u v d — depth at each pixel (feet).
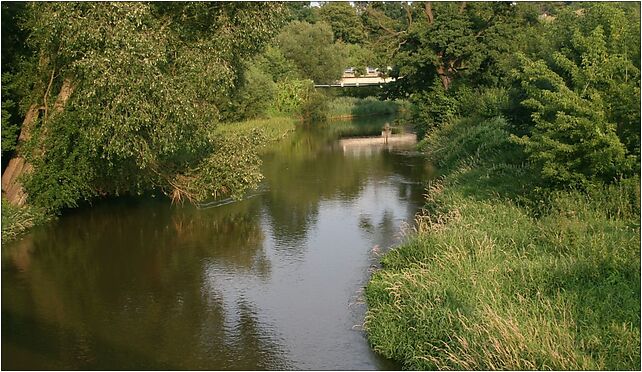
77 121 52.90
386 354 29.86
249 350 31.89
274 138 118.11
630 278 30.60
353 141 114.42
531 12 104.83
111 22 47.11
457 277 32.91
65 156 54.90
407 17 133.28
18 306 38.01
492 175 56.90
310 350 31.35
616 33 43.73
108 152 50.57
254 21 51.83
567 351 24.72
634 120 40.52
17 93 54.44
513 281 31.94
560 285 30.71
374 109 168.14
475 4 102.68
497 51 99.04
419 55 102.22
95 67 46.68
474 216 44.91
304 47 175.63
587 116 40.04
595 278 30.96
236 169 59.77
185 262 46.09
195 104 52.95
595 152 39.45
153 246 50.14
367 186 70.95
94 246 50.26
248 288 40.47
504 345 25.72
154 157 53.52
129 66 46.91
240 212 60.64
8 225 51.31
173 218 58.75
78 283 41.91
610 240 35.22
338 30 211.41
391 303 32.89
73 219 58.03
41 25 48.08
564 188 42.91
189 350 32.09
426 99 105.91
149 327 34.96
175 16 52.65
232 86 56.54
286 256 46.78
